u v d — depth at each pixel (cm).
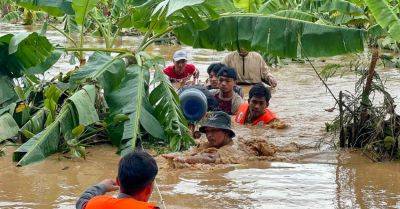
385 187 715
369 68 864
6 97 908
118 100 876
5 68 916
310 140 915
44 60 907
